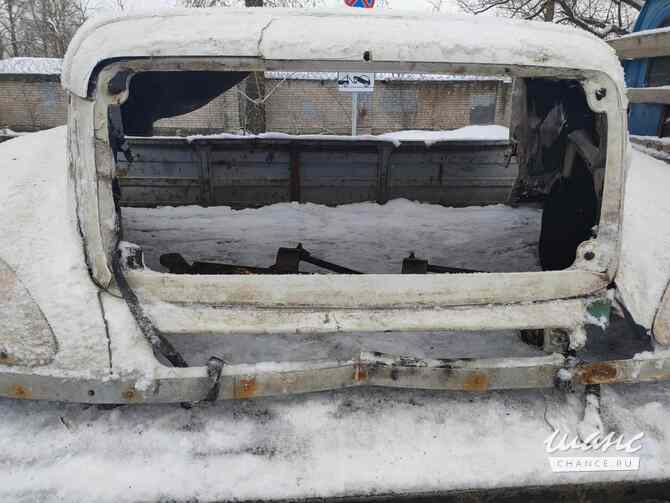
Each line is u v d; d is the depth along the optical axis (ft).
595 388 5.74
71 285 4.97
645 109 10.18
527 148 10.44
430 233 13.14
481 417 5.65
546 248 10.17
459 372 5.19
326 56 4.67
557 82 7.73
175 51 4.63
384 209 14.98
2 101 49.78
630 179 6.60
